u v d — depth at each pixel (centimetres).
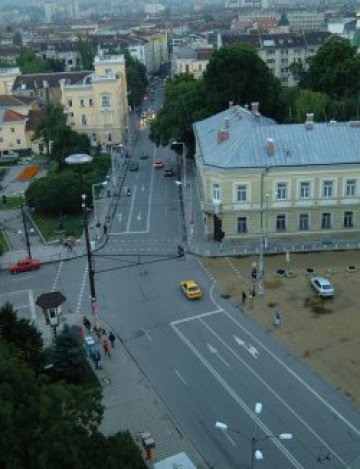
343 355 5712
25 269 8006
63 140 12975
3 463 3228
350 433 4709
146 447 4531
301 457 4484
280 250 8088
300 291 7031
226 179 8056
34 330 5541
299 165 7994
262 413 4984
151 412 5072
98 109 15138
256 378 5453
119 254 8406
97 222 9400
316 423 4834
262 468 4388
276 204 8225
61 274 7862
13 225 9919
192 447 4641
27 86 18075
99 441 3703
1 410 3278
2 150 15038
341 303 6700
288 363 5644
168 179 12131
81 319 6650
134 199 10919
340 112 12731
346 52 14112
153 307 6856
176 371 5631
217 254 8112
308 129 8400
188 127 12225
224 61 11994
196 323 6462
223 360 5759
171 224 9494
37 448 3297
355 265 7656
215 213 8300
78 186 10062
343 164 8031
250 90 12231
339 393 5178
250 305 6744
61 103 15038
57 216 10200
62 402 3609
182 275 7631
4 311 5450
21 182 12650
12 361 3716
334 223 8388
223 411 5041
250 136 8288
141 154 14512
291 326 6278
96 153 14525
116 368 5722
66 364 5419
